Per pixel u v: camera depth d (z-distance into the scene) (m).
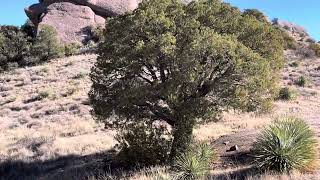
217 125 21.64
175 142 15.15
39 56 61.66
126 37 14.66
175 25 14.38
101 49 15.75
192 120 14.86
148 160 15.84
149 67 14.88
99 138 22.66
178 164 12.61
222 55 13.61
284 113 24.33
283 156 11.19
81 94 37.88
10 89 43.69
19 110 35.44
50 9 73.88
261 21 17.28
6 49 62.06
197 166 11.85
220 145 16.05
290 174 10.50
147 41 14.68
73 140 22.81
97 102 16.11
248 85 14.27
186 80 13.65
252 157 13.21
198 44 13.34
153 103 15.49
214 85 14.51
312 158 11.28
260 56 14.65
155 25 14.30
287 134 11.73
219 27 15.01
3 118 32.19
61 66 52.41
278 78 16.34
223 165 13.59
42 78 46.81
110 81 15.84
